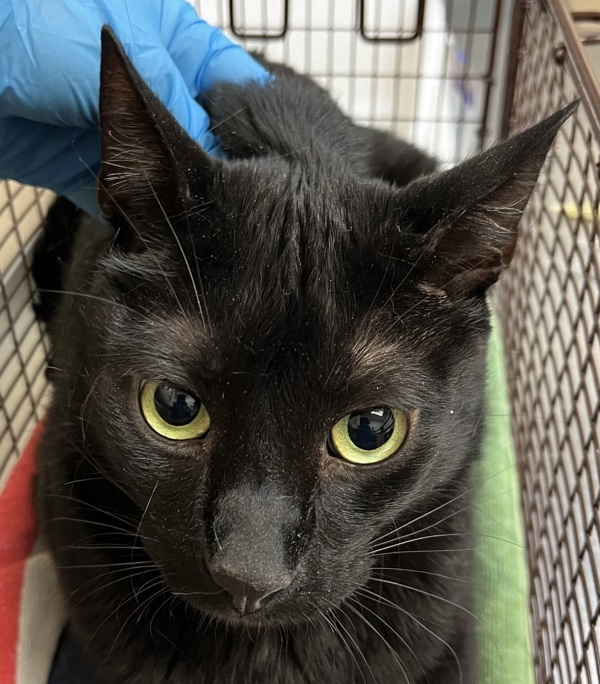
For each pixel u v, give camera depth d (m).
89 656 0.19
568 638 0.26
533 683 0.23
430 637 0.19
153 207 0.15
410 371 0.15
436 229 0.14
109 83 0.13
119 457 0.15
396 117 0.38
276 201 0.15
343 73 0.40
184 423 0.14
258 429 0.14
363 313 0.14
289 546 0.14
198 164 0.14
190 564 0.14
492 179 0.13
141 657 0.18
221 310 0.14
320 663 0.18
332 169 0.17
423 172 0.25
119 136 0.14
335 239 0.15
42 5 0.19
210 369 0.14
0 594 0.22
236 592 0.13
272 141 0.19
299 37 0.43
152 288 0.15
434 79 0.41
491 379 0.25
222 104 0.21
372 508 0.15
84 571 0.18
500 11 0.34
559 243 0.25
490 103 0.37
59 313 0.21
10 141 0.21
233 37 0.37
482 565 0.24
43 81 0.19
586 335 0.22
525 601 0.24
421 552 0.18
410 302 0.15
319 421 0.14
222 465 0.14
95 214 0.22
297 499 0.14
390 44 0.40
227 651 0.18
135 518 0.17
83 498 0.18
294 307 0.14
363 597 0.18
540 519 0.28
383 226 0.15
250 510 0.13
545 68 0.26
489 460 0.26
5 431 0.29
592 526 0.21
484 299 0.16
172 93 0.21
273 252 0.14
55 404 0.19
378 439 0.14
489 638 0.23
